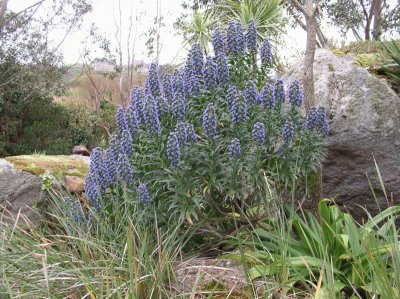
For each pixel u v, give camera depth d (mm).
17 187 4414
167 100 3436
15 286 2535
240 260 3043
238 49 3510
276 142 3322
